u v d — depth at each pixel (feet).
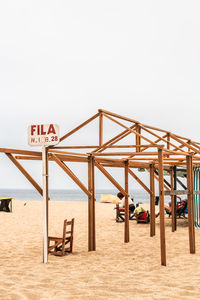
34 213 55.93
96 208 66.44
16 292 13.65
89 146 21.76
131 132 23.36
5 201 57.31
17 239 29.60
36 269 18.61
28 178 20.35
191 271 17.98
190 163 24.03
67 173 22.75
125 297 13.14
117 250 24.76
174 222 34.01
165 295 13.41
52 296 13.24
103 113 22.06
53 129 20.51
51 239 23.07
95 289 14.37
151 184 31.83
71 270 18.43
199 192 24.82
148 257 22.20
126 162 28.53
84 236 31.60
